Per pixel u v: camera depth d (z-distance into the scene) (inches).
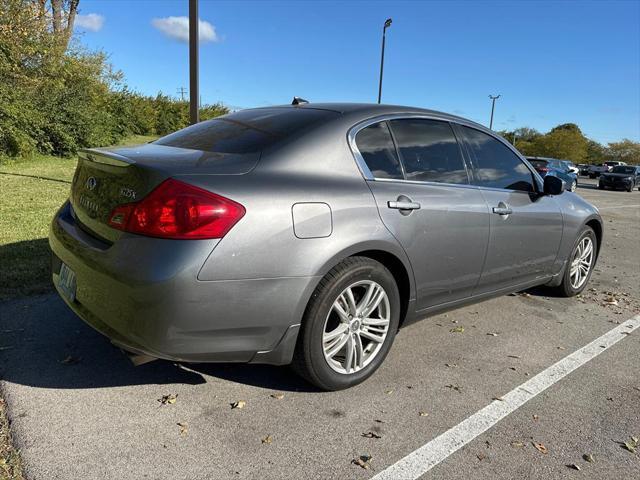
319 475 88.5
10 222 254.5
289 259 98.7
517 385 124.5
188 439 95.9
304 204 101.7
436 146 135.9
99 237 101.4
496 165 153.2
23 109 603.5
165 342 92.0
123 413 103.0
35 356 124.0
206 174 96.0
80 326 141.5
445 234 128.2
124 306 92.7
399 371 128.4
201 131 127.3
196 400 109.3
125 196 97.3
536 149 2812.5
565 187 161.5
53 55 701.3
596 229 203.2
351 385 117.3
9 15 631.8
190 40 292.7
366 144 120.1
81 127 711.1
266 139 111.0
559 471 93.0
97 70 874.8
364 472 90.0
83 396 108.3
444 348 144.2
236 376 120.5
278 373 123.0
